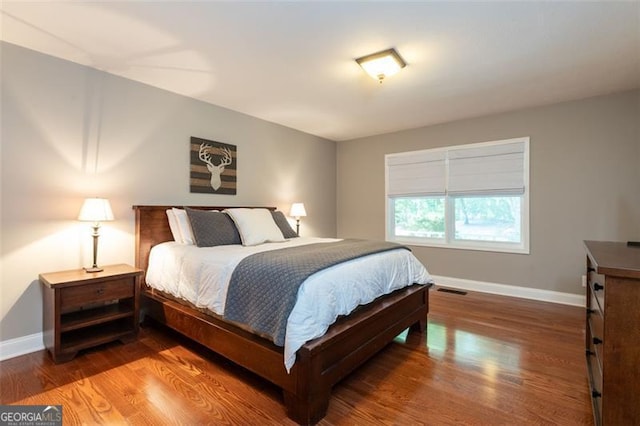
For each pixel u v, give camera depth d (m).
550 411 1.66
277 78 2.87
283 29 2.09
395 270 2.51
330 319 1.75
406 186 4.71
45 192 2.43
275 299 1.73
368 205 5.14
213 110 3.58
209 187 3.54
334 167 5.45
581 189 3.44
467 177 4.16
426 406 1.72
